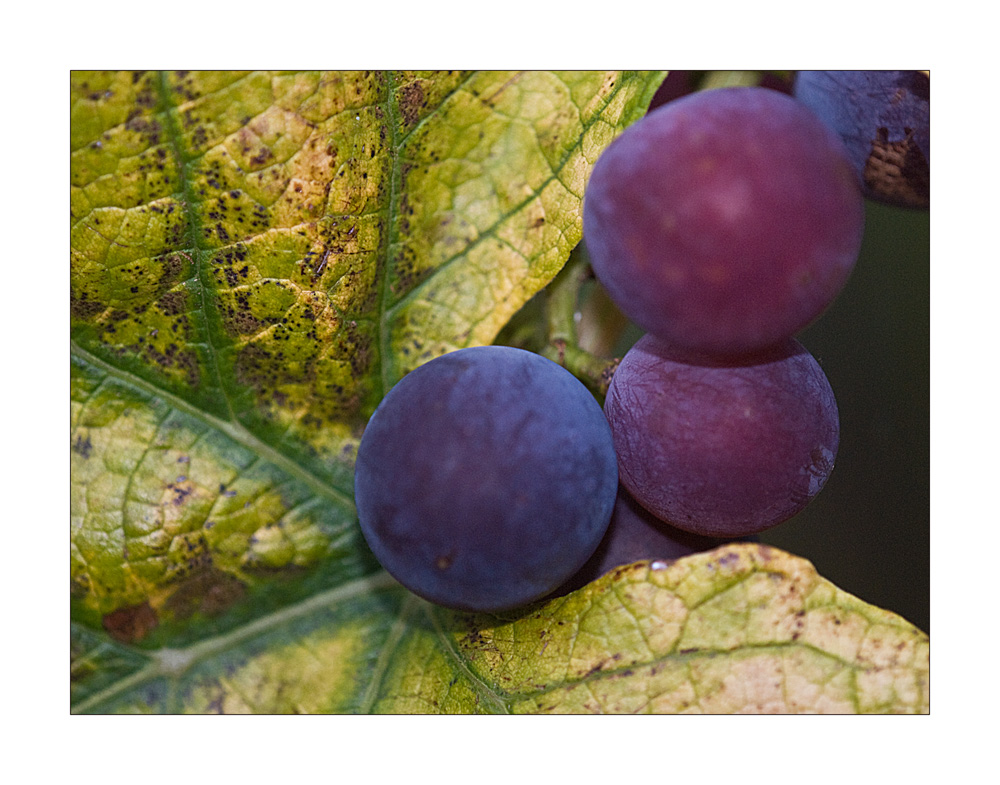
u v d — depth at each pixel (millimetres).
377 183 142
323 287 142
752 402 137
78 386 145
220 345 145
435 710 146
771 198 125
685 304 127
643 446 139
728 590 139
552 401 136
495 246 146
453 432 134
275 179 138
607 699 141
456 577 134
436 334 147
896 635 139
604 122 142
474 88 144
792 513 140
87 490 146
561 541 134
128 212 137
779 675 139
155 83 134
